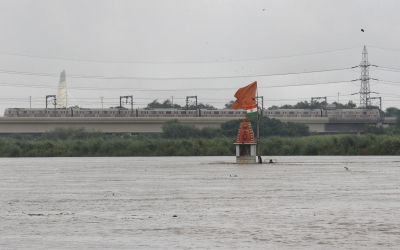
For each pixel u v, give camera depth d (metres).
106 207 103.75
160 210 99.38
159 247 70.25
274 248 69.06
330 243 71.38
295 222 85.94
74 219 90.56
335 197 115.44
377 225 82.81
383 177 168.12
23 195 125.06
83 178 174.25
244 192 126.94
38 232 79.94
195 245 71.12
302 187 137.38
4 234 78.62
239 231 79.44
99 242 73.25
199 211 97.69
